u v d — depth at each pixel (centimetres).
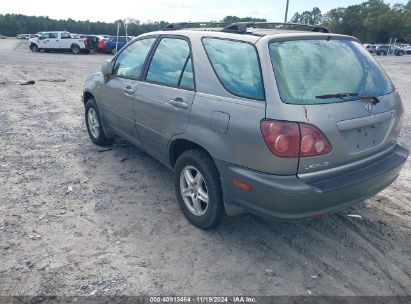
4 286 287
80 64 2025
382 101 331
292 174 283
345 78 316
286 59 299
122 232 362
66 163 529
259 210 302
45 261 316
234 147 304
